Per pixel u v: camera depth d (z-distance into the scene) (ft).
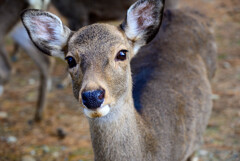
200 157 37.32
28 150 40.78
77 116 47.26
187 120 29.17
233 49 61.52
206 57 33.60
